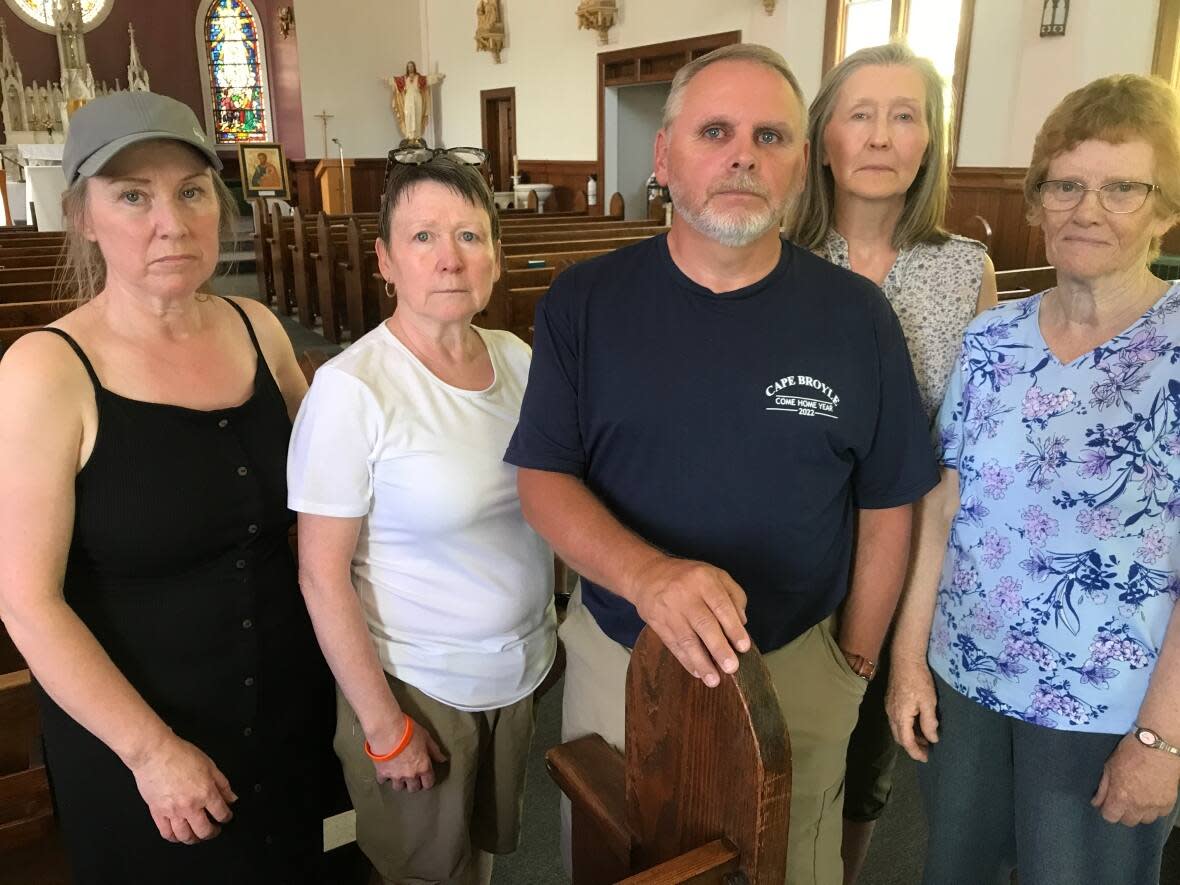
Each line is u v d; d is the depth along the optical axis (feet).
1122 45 17.93
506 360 4.80
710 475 3.96
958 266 5.04
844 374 4.02
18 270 13.97
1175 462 3.66
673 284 4.04
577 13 32.68
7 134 40.81
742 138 3.75
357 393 4.10
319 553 4.16
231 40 46.39
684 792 2.93
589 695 4.42
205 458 4.01
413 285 4.25
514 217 28.35
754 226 3.75
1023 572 4.04
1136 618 3.79
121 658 3.96
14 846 4.58
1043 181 3.93
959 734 4.42
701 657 2.76
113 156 3.59
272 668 4.41
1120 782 3.77
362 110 45.62
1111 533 3.80
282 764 4.56
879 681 5.39
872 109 4.79
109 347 3.86
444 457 4.24
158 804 3.76
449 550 4.36
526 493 4.07
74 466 3.71
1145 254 3.82
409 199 4.21
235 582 4.19
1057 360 3.98
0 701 4.43
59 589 3.65
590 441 4.12
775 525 4.00
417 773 4.42
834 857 4.47
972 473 4.25
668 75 30.17
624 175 34.47
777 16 25.61
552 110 36.35
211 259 4.01
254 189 42.22
